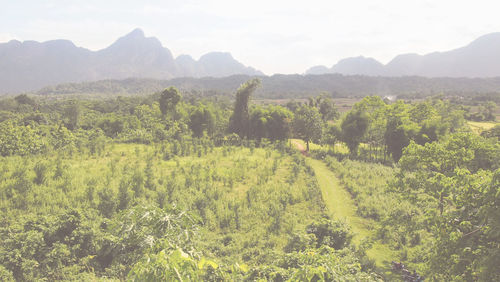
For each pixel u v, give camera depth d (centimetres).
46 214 1691
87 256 1336
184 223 402
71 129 7231
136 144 4794
